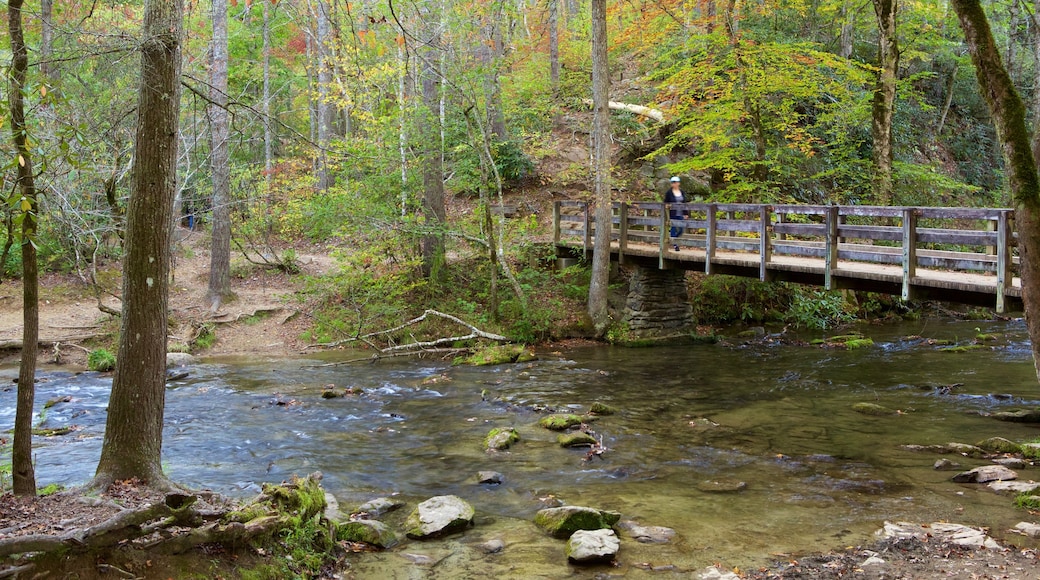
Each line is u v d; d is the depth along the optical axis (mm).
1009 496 7199
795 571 5609
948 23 24609
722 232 20297
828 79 20312
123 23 8844
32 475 5617
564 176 24953
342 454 9281
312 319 19250
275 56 31203
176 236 23359
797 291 21281
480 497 7648
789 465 8586
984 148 32844
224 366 15836
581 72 28688
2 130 6070
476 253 20719
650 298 18328
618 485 7977
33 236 5242
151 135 5961
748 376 14211
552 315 18812
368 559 5973
